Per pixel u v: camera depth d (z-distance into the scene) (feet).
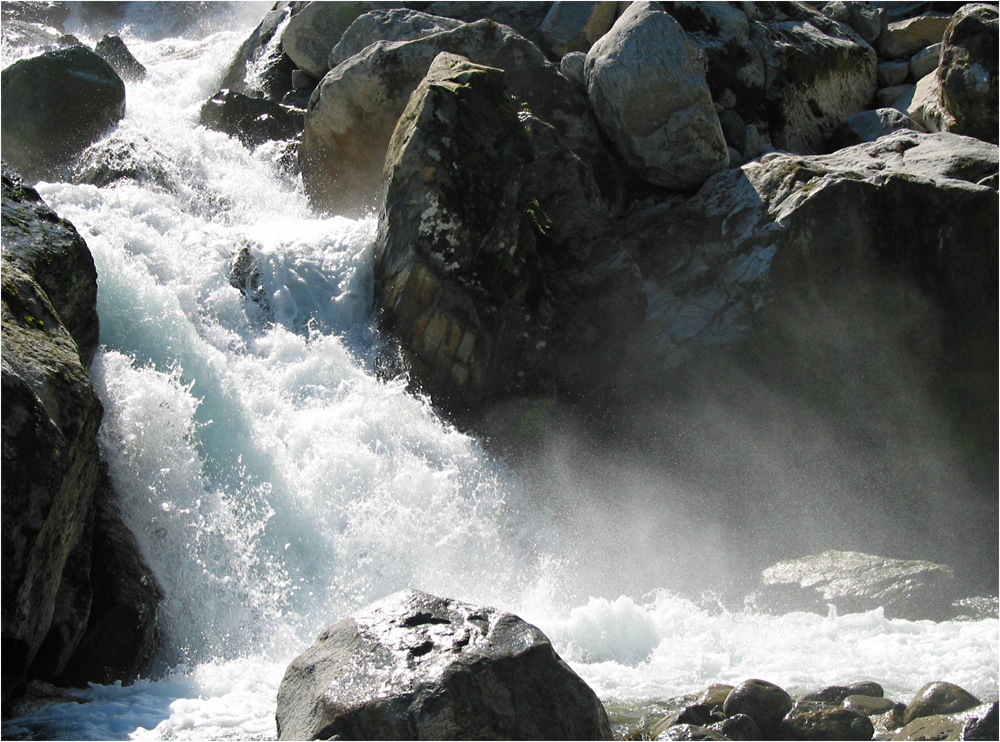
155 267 31.04
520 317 33.45
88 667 19.44
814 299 34.09
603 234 36.45
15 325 18.39
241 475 25.20
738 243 35.55
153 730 16.37
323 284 33.12
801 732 16.96
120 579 20.42
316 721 14.07
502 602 27.14
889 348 34.19
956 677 20.06
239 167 41.93
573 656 22.29
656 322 35.19
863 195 33.58
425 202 31.58
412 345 31.53
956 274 33.76
